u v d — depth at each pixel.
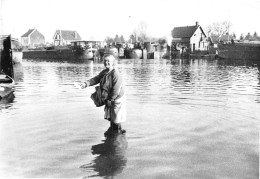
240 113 8.51
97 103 7.11
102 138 6.21
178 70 26.84
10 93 12.32
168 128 6.95
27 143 5.89
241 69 28.02
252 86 14.66
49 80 18.00
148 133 6.57
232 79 18.22
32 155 5.25
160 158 5.09
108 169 4.65
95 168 4.70
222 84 15.48
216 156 5.18
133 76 20.42
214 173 4.49
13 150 5.49
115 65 7.12
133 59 57.88
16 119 7.78
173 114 8.37
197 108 9.23
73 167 4.73
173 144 5.82
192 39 75.00
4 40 19.19
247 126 7.14
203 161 4.96
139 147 5.66
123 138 6.20
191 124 7.32
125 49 64.62
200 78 18.91
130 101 10.40
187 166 4.75
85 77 20.28
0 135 6.38
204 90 13.16
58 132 6.63
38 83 16.20
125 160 5.01
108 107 6.88
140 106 9.52
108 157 5.14
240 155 5.23
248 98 11.06
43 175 4.45
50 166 4.78
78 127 7.03
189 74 22.23
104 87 6.88
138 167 4.72
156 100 10.59
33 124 7.30
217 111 8.79
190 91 12.83
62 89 13.50
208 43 79.12
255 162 4.91
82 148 5.60
